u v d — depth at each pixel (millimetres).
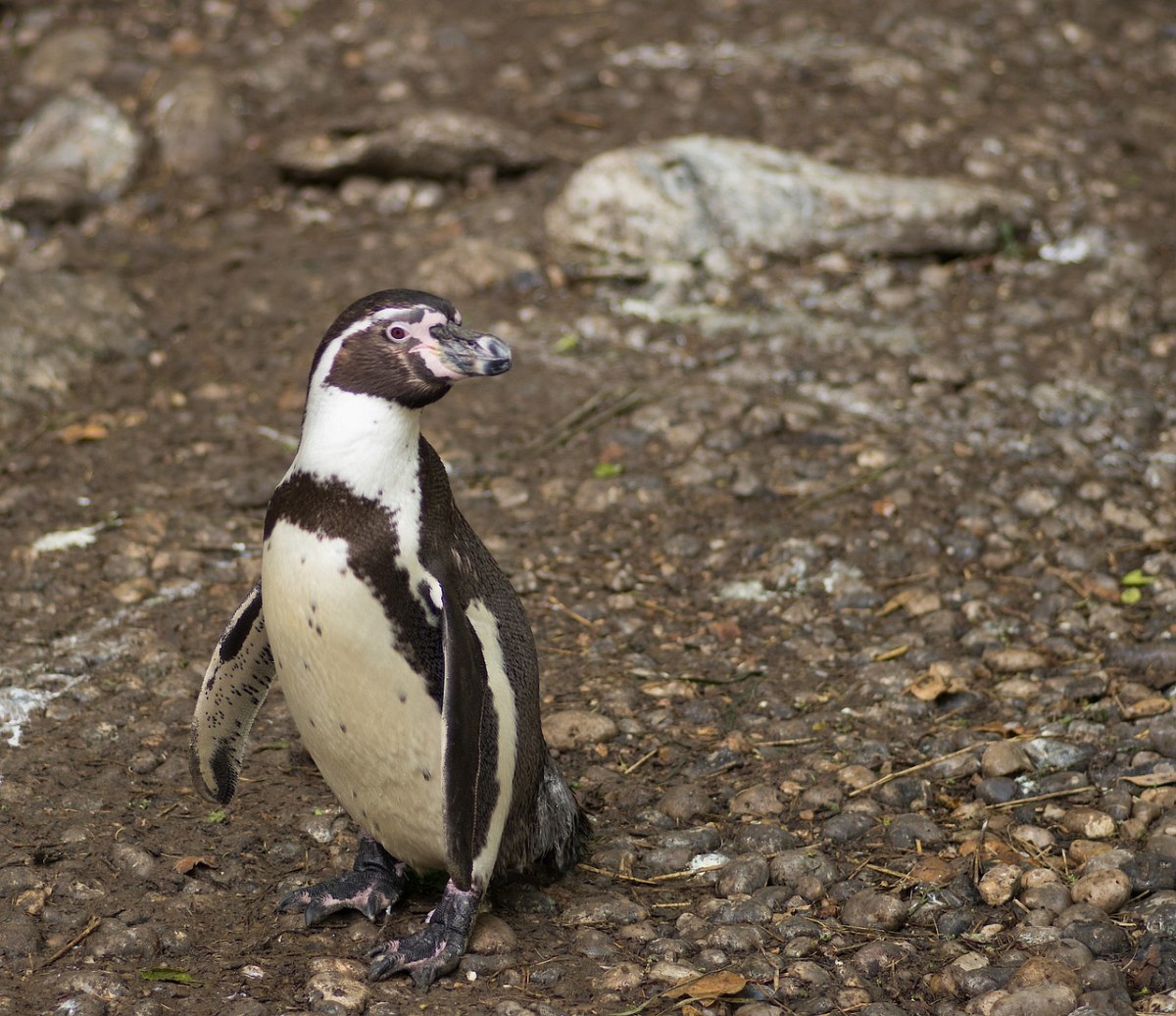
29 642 20109
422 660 12883
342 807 16578
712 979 13203
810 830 16359
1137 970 13336
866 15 43625
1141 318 30234
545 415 27422
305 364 28922
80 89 37906
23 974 13383
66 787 16875
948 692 19125
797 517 23922
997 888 14727
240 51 40531
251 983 13383
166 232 34469
